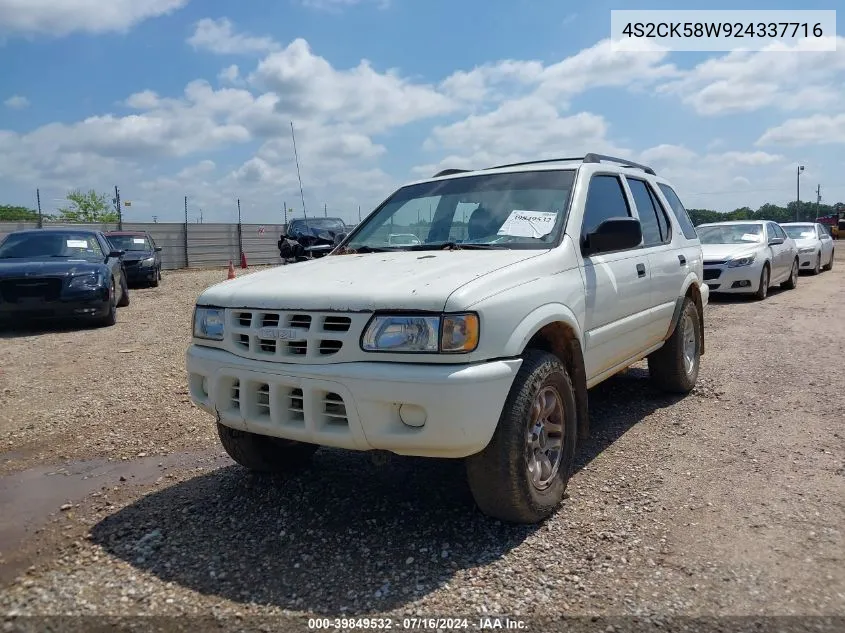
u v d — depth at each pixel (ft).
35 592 9.77
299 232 70.33
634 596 9.26
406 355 10.11
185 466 15.10
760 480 13.19
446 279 10.76
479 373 10.05
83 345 30.66
